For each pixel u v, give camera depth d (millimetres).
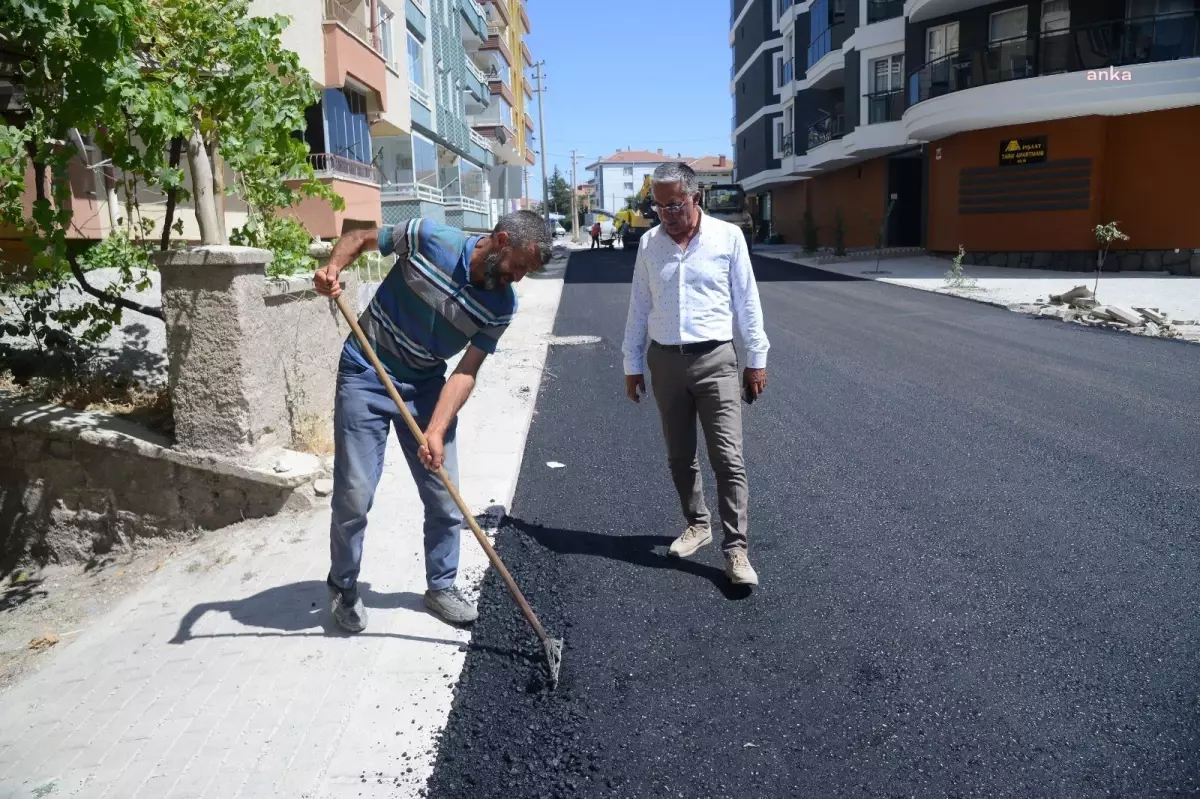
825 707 2924
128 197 5977
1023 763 2613
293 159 6273
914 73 22422
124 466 5215
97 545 5406
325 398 6027
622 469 5637
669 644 3354
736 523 3807
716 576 3947
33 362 6195
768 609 3615
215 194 6039
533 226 3100
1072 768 2582
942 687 3014
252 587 4090
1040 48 18672
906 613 3533
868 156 29297
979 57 19922
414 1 25141
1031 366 8641
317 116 16812
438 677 3150
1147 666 3088
